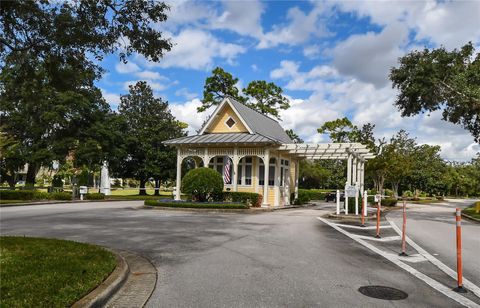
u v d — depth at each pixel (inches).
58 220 607.8
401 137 1919.3
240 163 1115.3
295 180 1282.0
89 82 544.4
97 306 197.9
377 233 486.0
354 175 957.2
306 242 418.6
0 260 268.2
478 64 826.2
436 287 251.6
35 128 1390.3
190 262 309.3
